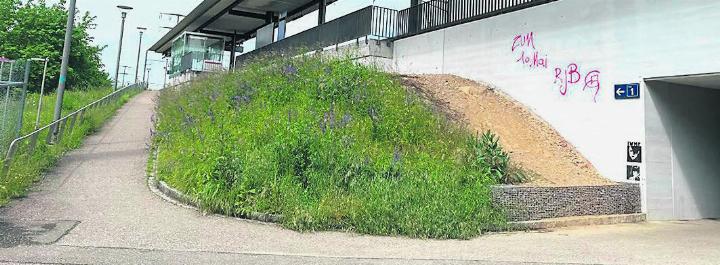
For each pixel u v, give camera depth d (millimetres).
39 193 8945
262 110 11688
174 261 5777
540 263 6543
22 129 13336
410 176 8859
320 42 21406
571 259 6848
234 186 8430
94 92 31750
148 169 11367
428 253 6789
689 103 12320
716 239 9094
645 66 11336
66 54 15195
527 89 13906
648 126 11422
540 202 9562
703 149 12562
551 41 13367
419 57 17828
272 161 8641
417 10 18297
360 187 8414
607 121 11977
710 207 12578
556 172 11281
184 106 15781
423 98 13281
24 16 36375
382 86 13062
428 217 7988
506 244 7688
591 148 12242
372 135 10531
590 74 12398
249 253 6328
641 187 11289
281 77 13969
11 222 7059
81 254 5820
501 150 10492
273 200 8156
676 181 11859
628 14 11711
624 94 11688
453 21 16516
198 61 36031
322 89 12430
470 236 8070
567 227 9602
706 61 10266
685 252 7672
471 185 9070
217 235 7109
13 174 8930
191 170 9391
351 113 11391
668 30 10961
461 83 15109
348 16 20125
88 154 12844
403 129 10789
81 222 7312
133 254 5957
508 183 9969
